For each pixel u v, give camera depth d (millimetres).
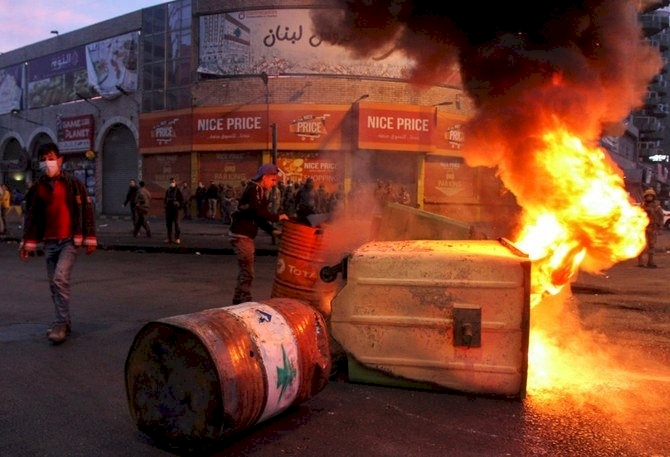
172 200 14945
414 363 3959
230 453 3043
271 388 3143
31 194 5320
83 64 29141
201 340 2902
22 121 33094
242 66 24141
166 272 9969
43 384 4172
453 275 3848
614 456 3012
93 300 7312
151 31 26234
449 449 3088
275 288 4980
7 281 8875
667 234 24859
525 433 3295
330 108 23734
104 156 28938
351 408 3680
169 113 25578
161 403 3072
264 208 6016
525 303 3734
